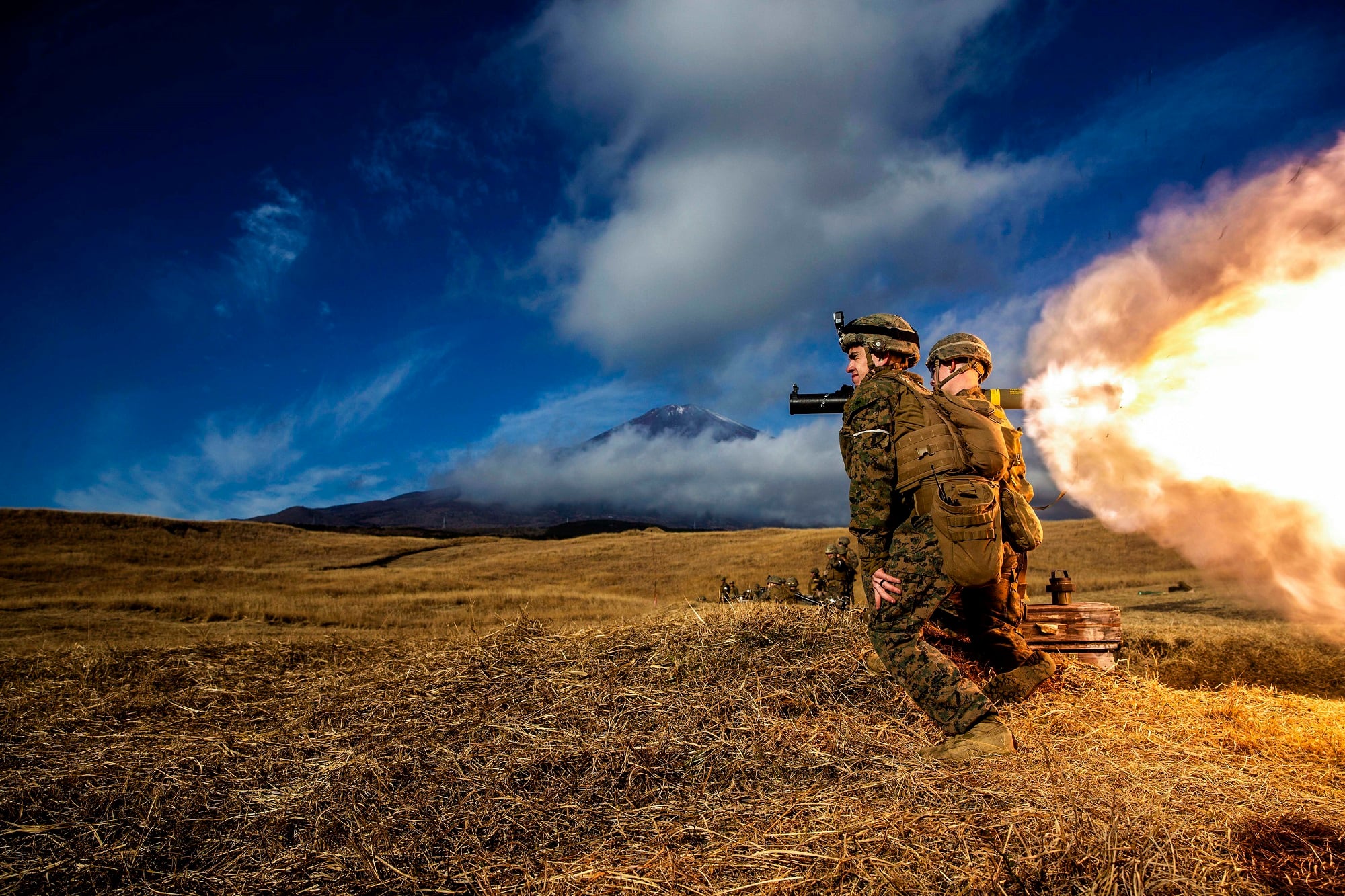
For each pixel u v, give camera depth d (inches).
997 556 105.3
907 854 73.2
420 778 105.3
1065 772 93.6
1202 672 181.3
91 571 1162.0
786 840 78.2
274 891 78.7
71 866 85.0
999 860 70.2
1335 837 74.2
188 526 1777.8
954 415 112.0
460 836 88.0
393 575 1205.1
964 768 96.0
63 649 229.6
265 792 103.3
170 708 153.0
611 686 139.3
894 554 111.5
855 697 128.4
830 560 252.4
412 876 79.0
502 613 631.8
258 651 215.8
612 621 198.2
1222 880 67.1
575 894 71.7
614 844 83.6
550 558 1505.9
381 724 130.3
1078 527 1346.0
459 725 125.8
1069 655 160.6
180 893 79.4
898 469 112.8
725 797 94.3
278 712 145.7
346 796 100.4
